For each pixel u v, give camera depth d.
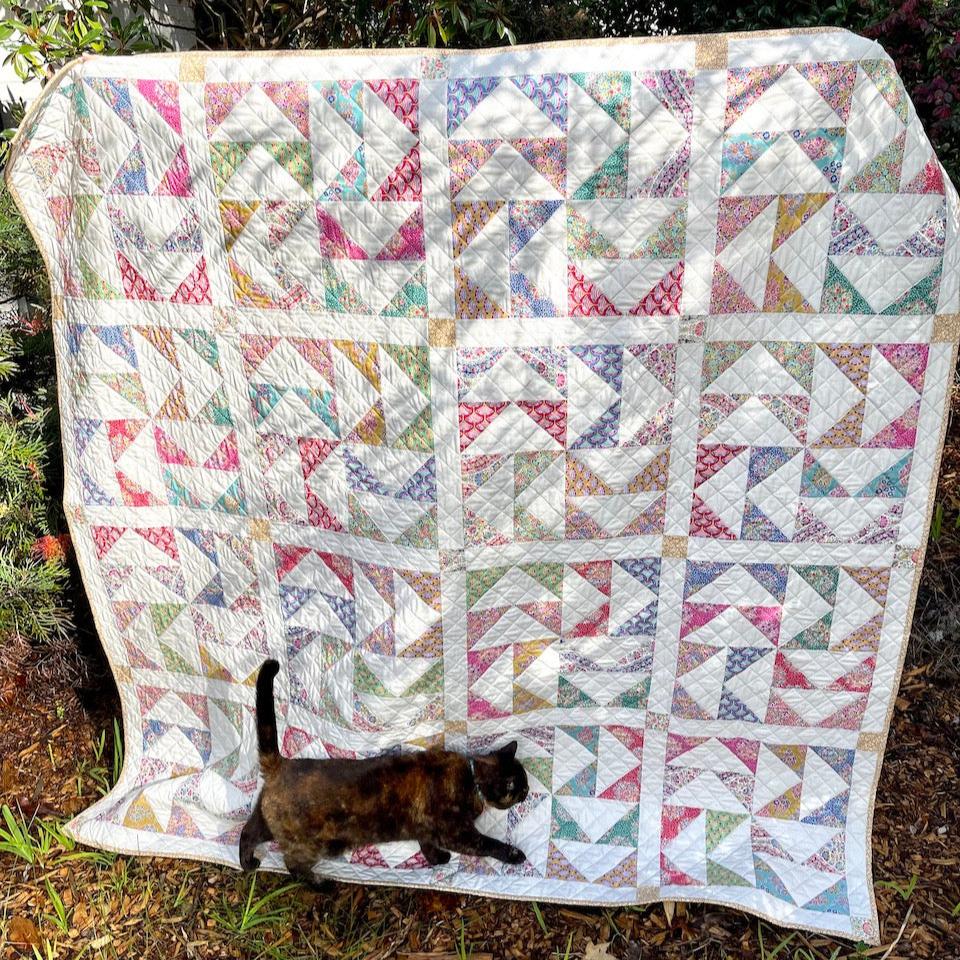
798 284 1.68
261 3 3.60
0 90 2.99
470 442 1.85
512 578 1.97
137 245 1.89
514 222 1.68
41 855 2.18
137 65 1.73
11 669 2.70
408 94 1.61
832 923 1.94
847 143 1.57
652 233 1.67
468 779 2.00
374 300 1.78
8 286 2.88
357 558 2.02
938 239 1.62
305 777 1.92
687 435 1.83
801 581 1.92
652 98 1.57
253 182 1.75
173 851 2.19
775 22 3.51
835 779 2.08
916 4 2.98
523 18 4.10
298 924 2.03
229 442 2.04
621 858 2.10
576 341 1.76
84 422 2.08
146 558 2.21
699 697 2.07
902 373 1.72
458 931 2.01
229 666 2.27
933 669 2.67
